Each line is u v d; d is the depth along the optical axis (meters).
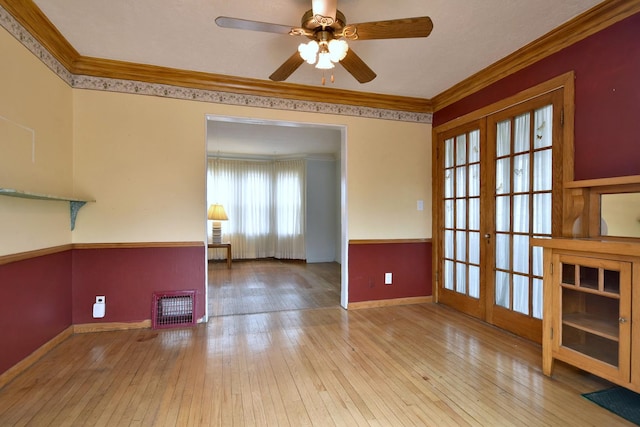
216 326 3.12
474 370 2.24
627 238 2.01
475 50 2.69
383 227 3.81
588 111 2.28
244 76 3.21
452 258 3.70
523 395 1.93
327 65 2.04
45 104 2.45
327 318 3.37
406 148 3.89
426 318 3.35
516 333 2.87
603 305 1.90
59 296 2.67
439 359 2.41
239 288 4.71
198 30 2.39
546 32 2.43
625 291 1.75
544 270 2.17
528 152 2.75
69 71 2.82
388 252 3.82
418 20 1.73
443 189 3.82
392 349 2.59
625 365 1.75
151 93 3.09
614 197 2.09
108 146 2.98
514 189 2.89
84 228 2.94
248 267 6.51
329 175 7.38
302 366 2.30
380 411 1.78
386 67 3.00
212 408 1.80
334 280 5.28
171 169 3.14
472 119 3.33
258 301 4.02
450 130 3.67
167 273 3.12
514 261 2.90
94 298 2.96
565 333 2.08
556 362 2.36
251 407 1.82
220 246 6.30
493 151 3.10
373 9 2.13
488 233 3.15
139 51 2.71
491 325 3.12
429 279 3.97
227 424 1.67
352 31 1.84
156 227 3.10
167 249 3.12
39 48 2.35
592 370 1.91
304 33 1.92
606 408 1.80
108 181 2.99
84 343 2.68
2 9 1.95
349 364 2.34
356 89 3.56
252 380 2.11
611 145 2.14
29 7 2.10
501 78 2.99
